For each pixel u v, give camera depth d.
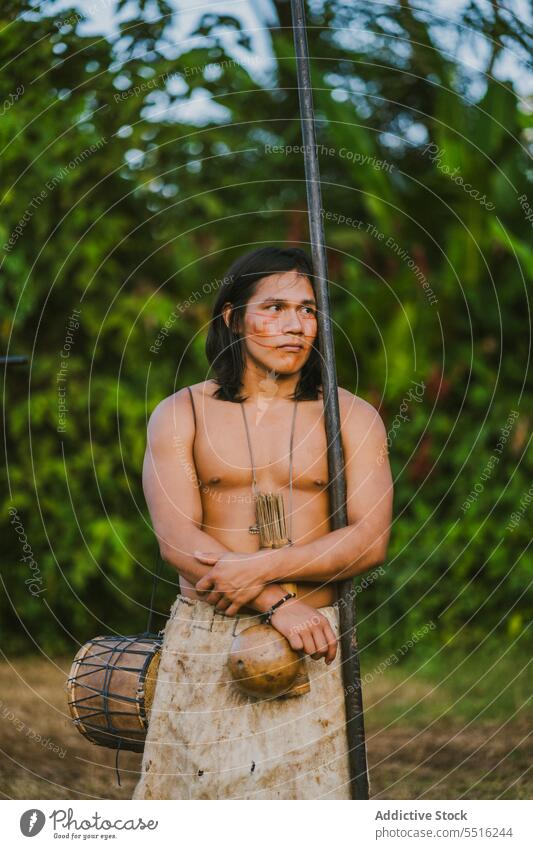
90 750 3.93
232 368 2.51
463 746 3.79
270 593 2.33
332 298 5.65
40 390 5.46
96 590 5.59
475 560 5.56
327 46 5.88
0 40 4.59
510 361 5.68
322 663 2.39
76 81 5.05
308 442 2.47
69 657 5.50
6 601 5.51
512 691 4.47
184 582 2.51
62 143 5.21
